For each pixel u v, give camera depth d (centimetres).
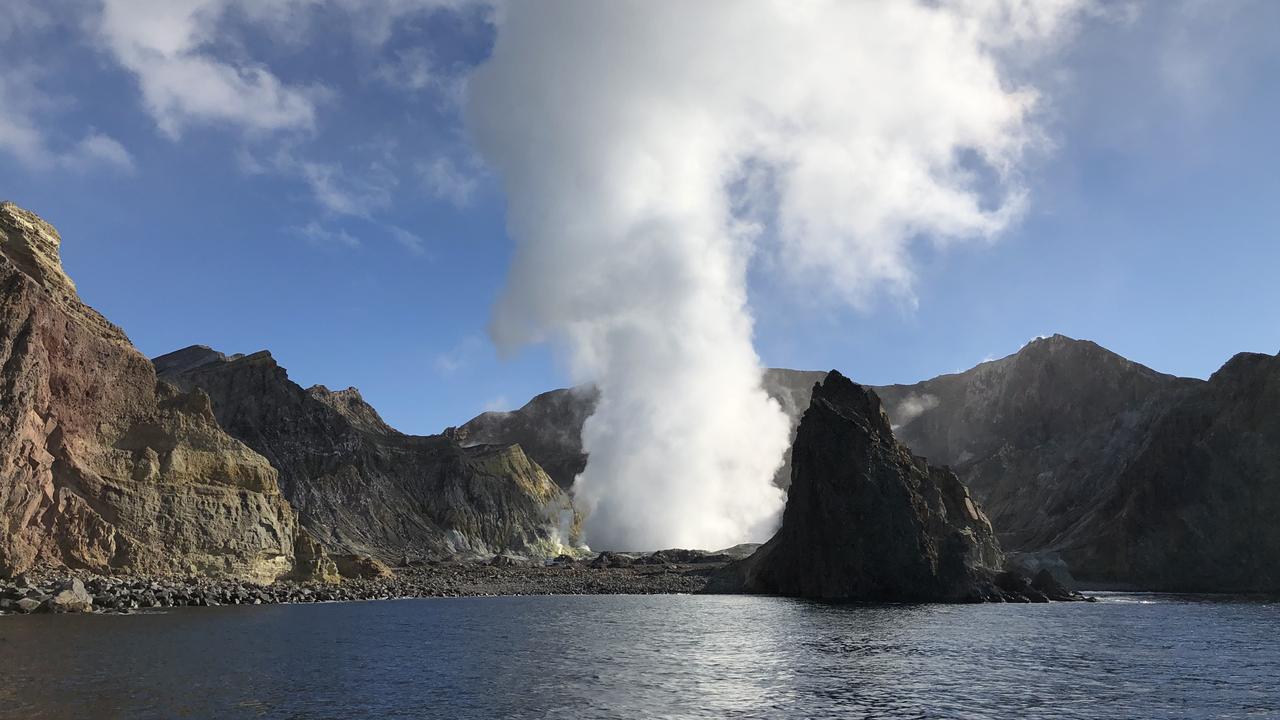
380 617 8294
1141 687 4575
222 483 10719
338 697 3956
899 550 12100
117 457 9612
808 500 13100
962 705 4034
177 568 9662
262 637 6097
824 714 3800
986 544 13725
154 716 3366
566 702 3994
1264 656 5878
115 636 5716
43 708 3416
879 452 12706
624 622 8275
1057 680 4778
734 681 4653
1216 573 18325
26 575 7975
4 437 7938
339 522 19550
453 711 3731
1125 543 19800
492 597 13012
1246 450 18712
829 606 10806
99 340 9819
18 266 9562
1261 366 19375
